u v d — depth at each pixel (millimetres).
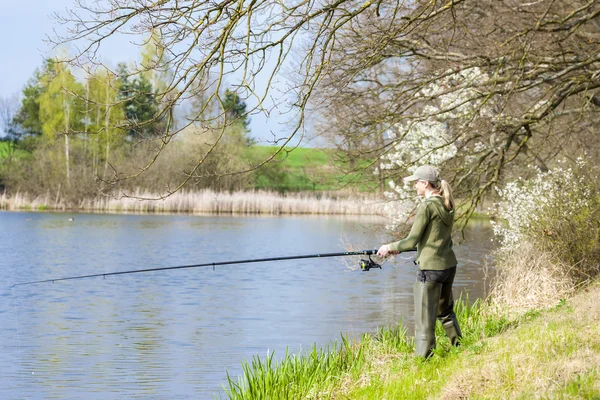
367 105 15156
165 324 16453
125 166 56500
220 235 40344
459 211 15898
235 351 13570
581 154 18266
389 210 16234
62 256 31000
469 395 6605
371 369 8906
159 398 10531
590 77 13562
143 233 41375
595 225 13891
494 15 15203
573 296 12641
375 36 13055
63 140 59844
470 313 12969
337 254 9148
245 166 55906
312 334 15062
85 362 12734
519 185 18219
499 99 15820
